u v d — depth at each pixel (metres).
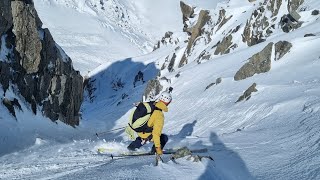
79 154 10.38
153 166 6.63
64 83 34.34
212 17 79.88
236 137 11.62
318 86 20.62
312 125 10.55
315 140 8.45
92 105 94.81
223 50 60.25
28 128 24.75
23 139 20.95
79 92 40.03
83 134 33.12
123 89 99.88
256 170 7.12
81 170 7.36
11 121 23.52
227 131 20.34
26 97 27.97
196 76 50.66
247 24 55.88
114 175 6.04
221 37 70.06
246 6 75.12
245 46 55.06
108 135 31.47
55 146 14.62
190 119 30.84
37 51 28.20
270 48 33.09
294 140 9.23
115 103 82.75
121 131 32.19
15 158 11.94
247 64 34.19
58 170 7.94
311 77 24.48
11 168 8.91
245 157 8.16
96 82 108.44
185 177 6.06
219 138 11.78
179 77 56.28
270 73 30.56
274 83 26.80
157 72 95.56
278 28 48.50
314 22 41.47
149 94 59.97
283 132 10.99
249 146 9.51
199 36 79.50
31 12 28.12
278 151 8.38
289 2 49.41
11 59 26.30
